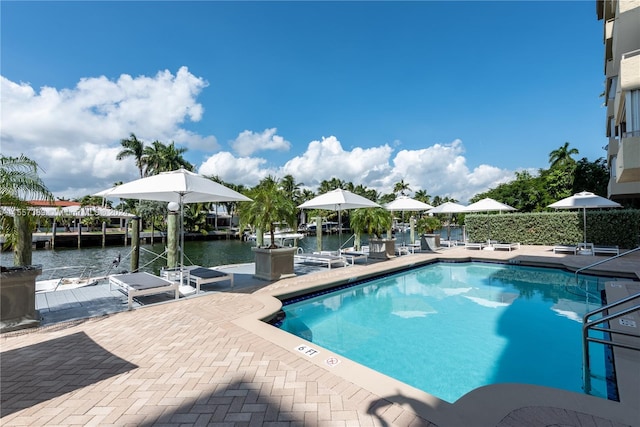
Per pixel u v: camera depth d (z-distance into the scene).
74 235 34.69
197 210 43.19
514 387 2.84
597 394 3.57
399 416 2.47
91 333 4.47
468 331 5.77
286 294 7.11
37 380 3.12
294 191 57.72
